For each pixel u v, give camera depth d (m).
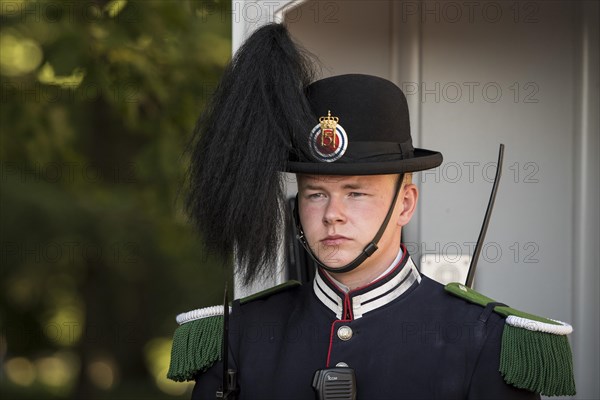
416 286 7.93
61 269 27.11
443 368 7.50
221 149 7.73
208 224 7.88
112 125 23.53
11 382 31.64
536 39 10.23
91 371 27.89
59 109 21.80
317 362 7.78
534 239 10.29
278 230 7.83
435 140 10.43
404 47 10.36
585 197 10.10
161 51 17.94
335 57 10.16
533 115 10.27
